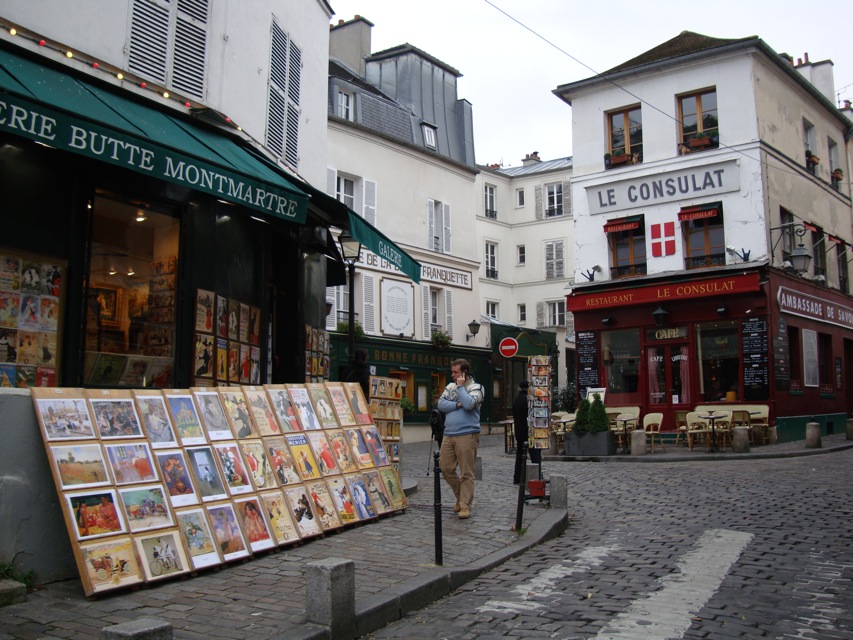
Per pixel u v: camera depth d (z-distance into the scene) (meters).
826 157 24.48
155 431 6.25
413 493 10.58
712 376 19.75
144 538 5.67
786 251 20.61
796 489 10.89
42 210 7.16
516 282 37.00
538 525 8.23
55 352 7.18
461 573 6.25
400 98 28.22
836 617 5.13
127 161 6.62
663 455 16.12
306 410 8.10
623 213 21.67
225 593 5.44
